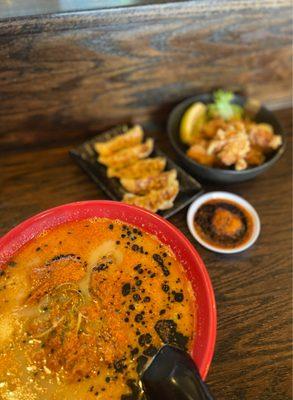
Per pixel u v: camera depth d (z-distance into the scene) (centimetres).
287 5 46
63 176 46
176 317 28
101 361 26
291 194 47
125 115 51
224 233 42
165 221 31
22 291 29
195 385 22
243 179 45
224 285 39
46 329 27
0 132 46
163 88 50
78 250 31
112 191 45
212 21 45
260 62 52
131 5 40
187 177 46
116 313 28
